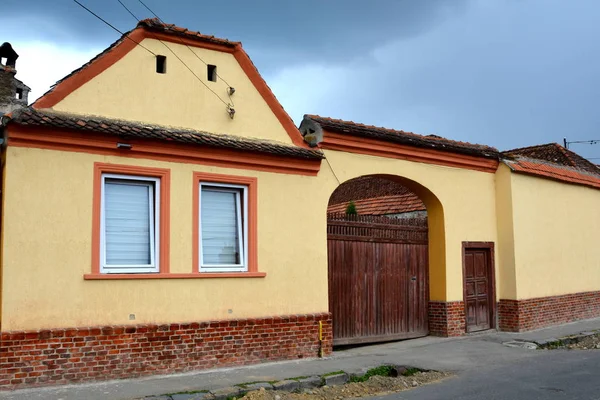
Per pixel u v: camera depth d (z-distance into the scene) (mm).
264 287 10477
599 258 17672
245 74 10859
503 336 13742
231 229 10438
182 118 10031
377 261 12977
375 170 12359
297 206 11078
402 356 11336
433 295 13805
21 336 8102
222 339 9820
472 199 14312
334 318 12055
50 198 8539
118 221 9273
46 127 8445
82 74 9148
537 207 15430
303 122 11875
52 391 8055
